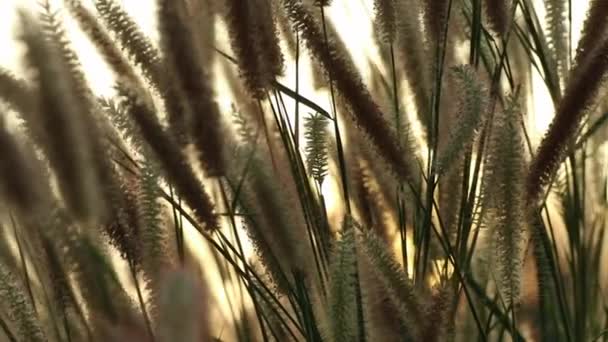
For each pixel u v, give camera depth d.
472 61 1.14
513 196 1.08
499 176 1.08
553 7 1.18
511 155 1.08
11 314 1.04
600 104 1.19
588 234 1.25
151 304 1.01
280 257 1.08
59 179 1.00
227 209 1.07
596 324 1.24
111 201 1.03
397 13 1.13
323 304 1.08
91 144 1.02
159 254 1.03
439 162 1.09
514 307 1.14
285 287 1.09
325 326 1.06
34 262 1.10
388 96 1.18
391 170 1.10
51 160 0.99
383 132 1.09
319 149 1.11
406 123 1.14
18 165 0.99
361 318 1.01
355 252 1.02
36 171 1.00
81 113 1.01
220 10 1.09
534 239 1.13
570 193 1.19
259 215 1.08
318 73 1.19
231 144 1.07
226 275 1.18
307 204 1.10
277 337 1.09
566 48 1.19
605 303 1.26
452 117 1.12
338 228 1.17
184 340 0.72
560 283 1.17
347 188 1.15
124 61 1.09
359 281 1.03
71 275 1.06
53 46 1.00
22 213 1.00
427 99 1.14
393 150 1.09
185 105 1.04
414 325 1.06
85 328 1.07
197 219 1.06
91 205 1.01
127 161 1.12
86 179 1.00
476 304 1.18
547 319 1.17
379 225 1.17
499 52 1.17
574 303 1.18
